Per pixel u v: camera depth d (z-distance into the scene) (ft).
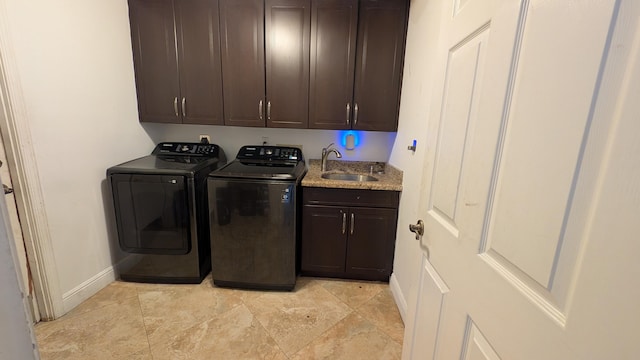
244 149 8.41
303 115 7.45
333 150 8.36
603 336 1.22
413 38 6.31
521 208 1.73
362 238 7.21
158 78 7.47
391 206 7.00
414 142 5.88
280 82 7.30
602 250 1.22
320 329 5.72
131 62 7.37
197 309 6.20
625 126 1.14
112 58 6.79
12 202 5.17
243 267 6.91
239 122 7.59
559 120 1.46
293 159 8.26
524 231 1.70
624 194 1.14
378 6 6.77
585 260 1.30
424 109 5.34
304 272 7.61
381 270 7.34
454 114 2.67
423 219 3.38
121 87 7.11
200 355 5.02
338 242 7.27
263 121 7.54
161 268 7.04
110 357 4.92
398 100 7.22
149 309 6.15
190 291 6.84
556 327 1.44
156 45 7.28
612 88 1.20
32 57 5.10
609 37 1.21
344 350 5.22
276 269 6.88
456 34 2.69
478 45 2.28
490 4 2.09
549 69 1.54
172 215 6.72
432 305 3.01
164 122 7.72
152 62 7.39
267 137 8.65
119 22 6.93
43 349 5.03
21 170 5.08
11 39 4.78
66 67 5.71
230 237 6.79
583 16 1.34
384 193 6.95
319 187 7.00
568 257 1.39
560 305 1.43
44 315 5.65
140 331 5.52
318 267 7.45
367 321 5.98
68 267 5.95
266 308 6.31
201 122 7.64
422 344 3.27
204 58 7.28
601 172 1.24
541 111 1.59
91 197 6.41
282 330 5.66
